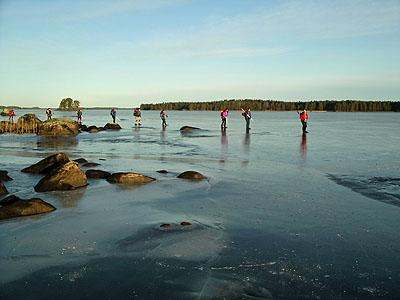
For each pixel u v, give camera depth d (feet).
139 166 57.93
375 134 125.08
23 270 21.71
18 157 69.67
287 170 53.26
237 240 26.23
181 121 258.98
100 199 37.55
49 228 28.73
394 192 39.52
